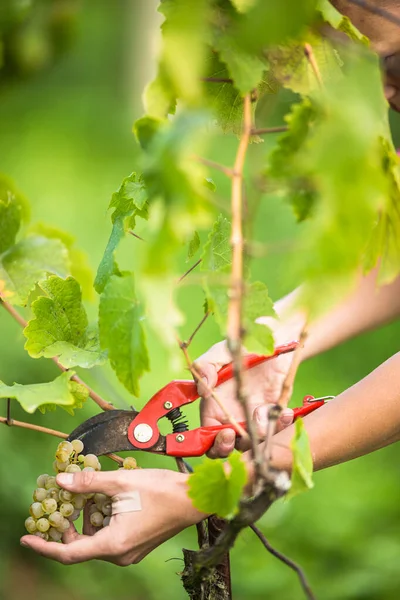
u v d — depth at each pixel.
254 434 1.58
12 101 7.71
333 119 1.48
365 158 1.47
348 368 4.43
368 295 2.01
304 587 1.64
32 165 6.79
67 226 5.72
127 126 7.53
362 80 1.56
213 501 1.62
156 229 1.50
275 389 1.94
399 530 3.12
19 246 1.87
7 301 1.85
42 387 1.72
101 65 8.23
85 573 3.02
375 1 1.74
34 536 1.74
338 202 1.46
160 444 1.80
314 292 1.48
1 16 3.57
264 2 1.49
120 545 1.72
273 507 3.15
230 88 1.73
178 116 1.51
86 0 8.09
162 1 1.59
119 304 1.64
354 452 1.77
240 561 2.98
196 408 3.69
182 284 1.60
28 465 3.15
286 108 3.93
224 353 1.90
